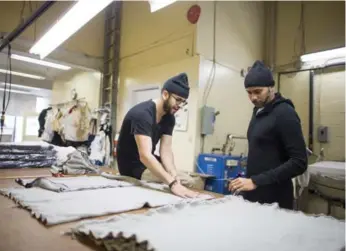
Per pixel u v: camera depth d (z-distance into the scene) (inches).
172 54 136.1
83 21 75.5
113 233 22.8
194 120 123.9
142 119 53.2
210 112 124.7
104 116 161.6
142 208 36.3
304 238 25.0
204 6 128.4
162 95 57.1
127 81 162.1
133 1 163.2
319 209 116.9
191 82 126.3
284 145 55.9
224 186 110.7
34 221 29.5
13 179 55.8
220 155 117.8
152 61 147.2
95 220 28.2
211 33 131.5
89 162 72.9
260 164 58.8
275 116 57.0
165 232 24.7
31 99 334.6
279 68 156.9
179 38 133.1
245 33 152.2
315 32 144.8
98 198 38.9
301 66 147.4
